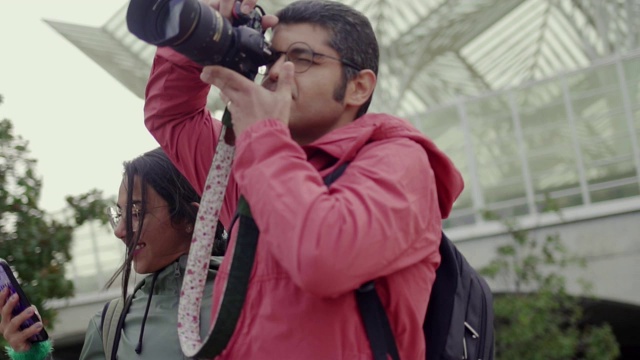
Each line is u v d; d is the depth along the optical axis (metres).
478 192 10.09
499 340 8.32
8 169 6.13
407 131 1.83
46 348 2.62
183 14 1.67
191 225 2.63
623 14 15.54
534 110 9.97
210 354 1.75
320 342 1.70
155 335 2.53
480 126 10.20
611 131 9.62
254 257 1.76
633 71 9.48
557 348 8.23
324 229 1.59
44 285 6.04
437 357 1.91
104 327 2.62
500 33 16.80
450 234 9.96
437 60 17.52
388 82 15.35
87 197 6.40
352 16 1.91
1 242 6.02
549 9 16.48
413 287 1.77
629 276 9.41
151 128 2.32
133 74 14.70
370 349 1.73
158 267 2.64
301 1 1.93
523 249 9.44
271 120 1.72
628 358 11.85
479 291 2.15
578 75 9.76
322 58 1.87
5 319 2.56
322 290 1.61
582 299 9.46
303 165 1.69
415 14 14.82
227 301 1.73
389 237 1.65
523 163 9.95
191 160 2.29
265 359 1.72
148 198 2.61
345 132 1.84
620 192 9.57
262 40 1.80
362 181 1.70
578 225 9.59
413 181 1.74
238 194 2.19
